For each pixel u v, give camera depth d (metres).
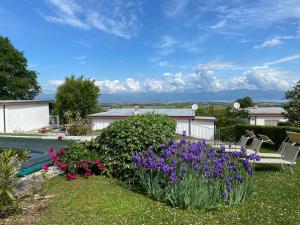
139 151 7.99
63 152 8.70
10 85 45.97
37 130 30.97
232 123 30.50
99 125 26.50
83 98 34.12
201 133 25.47
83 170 8.59
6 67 45.31
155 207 5.86
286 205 6.21
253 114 32.09
